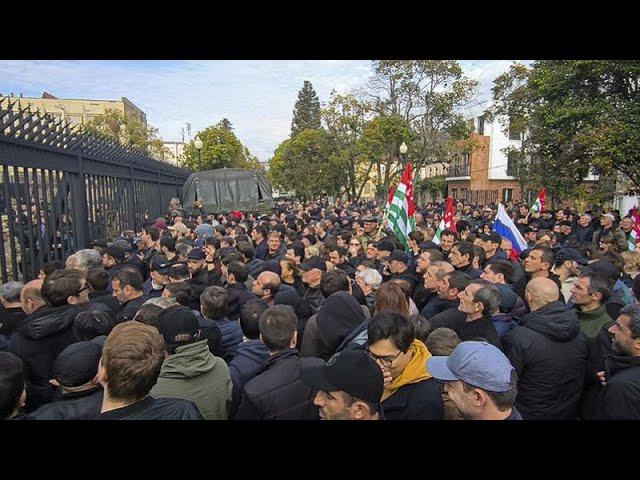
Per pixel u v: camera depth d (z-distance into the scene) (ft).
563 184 51.88
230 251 20.43
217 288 13.07
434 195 140.56
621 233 23.57
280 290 14.44
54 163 21.43
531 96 63.57
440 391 8.43
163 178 52.47
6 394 6.99
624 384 8.39
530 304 11.68
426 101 101.71
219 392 9.30
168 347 9.02
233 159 133.28
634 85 45.50
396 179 108.99
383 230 30.60
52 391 10.53
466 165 139.74
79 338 10.18
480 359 7.31
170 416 6.91
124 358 6.66
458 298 14.20
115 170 31.76
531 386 10.82
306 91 234.99
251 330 10.91
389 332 8.23
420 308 17.37
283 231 30.32
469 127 110.73
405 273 18.89
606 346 10.98
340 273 14.25
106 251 20.63
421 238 24.75
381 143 102.47
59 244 21.76
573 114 45.68
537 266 16.42
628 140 41.32
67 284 11.03
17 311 13.14
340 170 128.47
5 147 17.10
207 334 11.27
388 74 99.96
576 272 19.17
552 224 40.86
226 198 51.78
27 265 18.74
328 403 6.93
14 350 10.41
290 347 9.42
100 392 7.86
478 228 34.14
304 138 138.51
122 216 33.45
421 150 104.58
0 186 19.79
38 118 19.65
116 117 108.88
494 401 7.12
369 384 6.70
